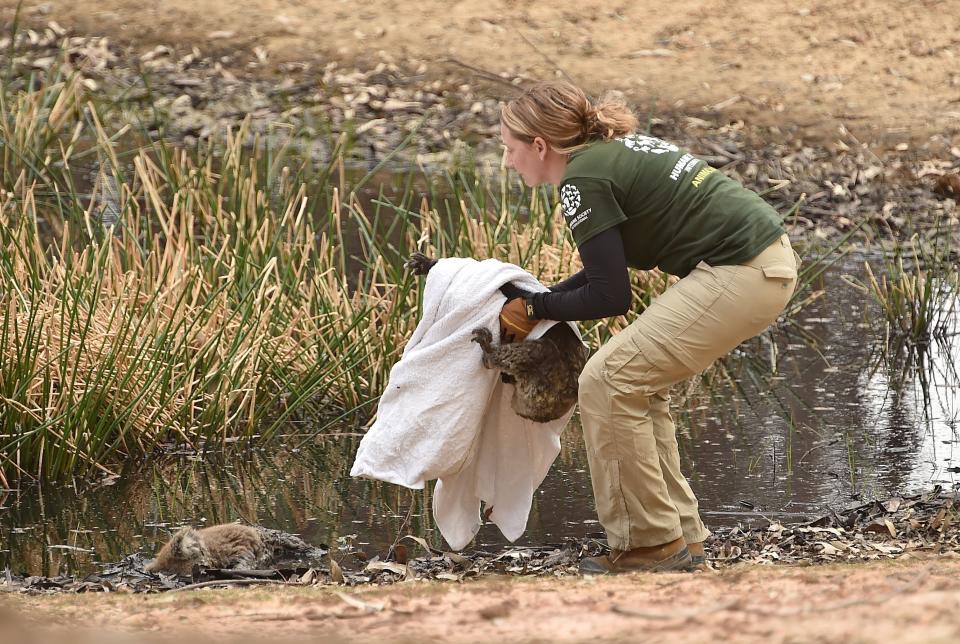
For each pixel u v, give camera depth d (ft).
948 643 22.45
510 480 43.83
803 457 59.26
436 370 41.75
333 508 53.42
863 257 92.94
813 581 30.17
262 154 109.60
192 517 52.39
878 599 26.68
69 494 55.11
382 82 126.52
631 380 39.81
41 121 108.99
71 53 128.16
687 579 32.45
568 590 31.14
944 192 104.58
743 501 53.52
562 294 39.81
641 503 40.63
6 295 60.08
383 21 135.95
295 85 125.70
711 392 70.18
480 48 131.34
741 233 39.04
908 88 122.52
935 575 30.14
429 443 41.65
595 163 38.65
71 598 34.30
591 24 134.51
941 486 54.44
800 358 75.46
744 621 25.75
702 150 111.55
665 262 40.29
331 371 64.90
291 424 64.49
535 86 40.19
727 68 126.21
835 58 127.34
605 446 40.37
